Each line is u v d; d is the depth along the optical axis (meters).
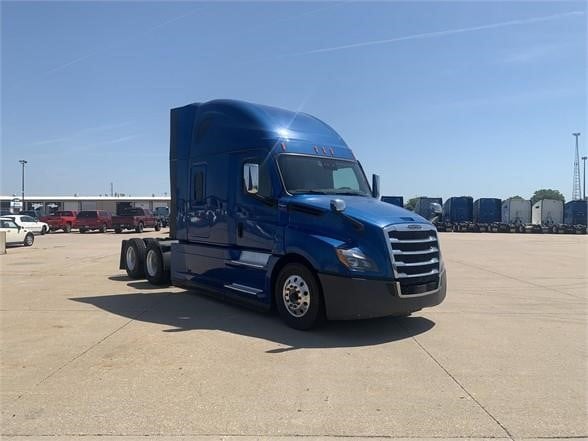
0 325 7.73
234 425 4.23
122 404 4.66
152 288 11.42
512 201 51.66
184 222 10.25
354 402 4.73
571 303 9.93
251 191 8.43
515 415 4.47
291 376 5.45
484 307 9.47
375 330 7.56
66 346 6.57
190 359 6.03
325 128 9.51
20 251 22.39
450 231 52.31
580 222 49.09
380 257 6.92
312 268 7.38
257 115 8.68
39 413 4.46
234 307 9.20
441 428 4.20
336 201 7.16
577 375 5.57
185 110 10.36
